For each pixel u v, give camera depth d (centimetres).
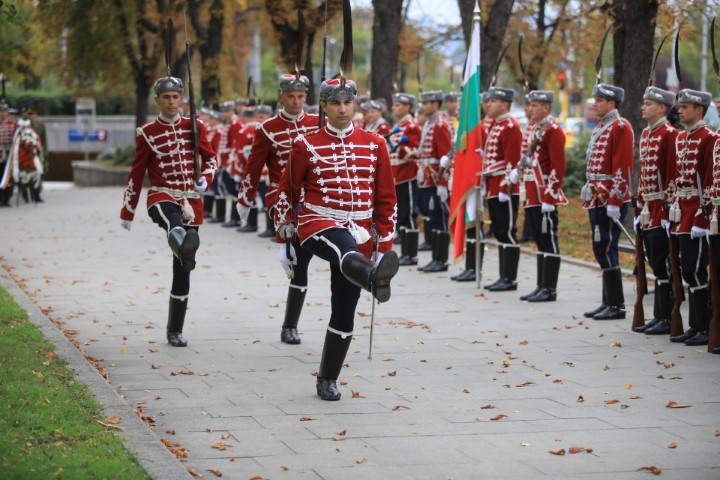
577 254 1709
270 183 1059
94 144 5334
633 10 1755
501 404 816
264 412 792
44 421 711
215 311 1220
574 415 784
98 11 3556
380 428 751
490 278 1479
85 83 4041
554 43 2569
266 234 1989
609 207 1138
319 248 816
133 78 3856
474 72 1373
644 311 1222
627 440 722
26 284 1401
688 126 1014
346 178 820
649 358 977
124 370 926
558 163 1254
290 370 932
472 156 1377
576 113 4509
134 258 1680
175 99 1006
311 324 1143
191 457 683
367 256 827
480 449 702
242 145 2070
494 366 945
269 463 672
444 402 822
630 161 1138
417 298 1315
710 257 989
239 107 2423
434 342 1048
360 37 6156
